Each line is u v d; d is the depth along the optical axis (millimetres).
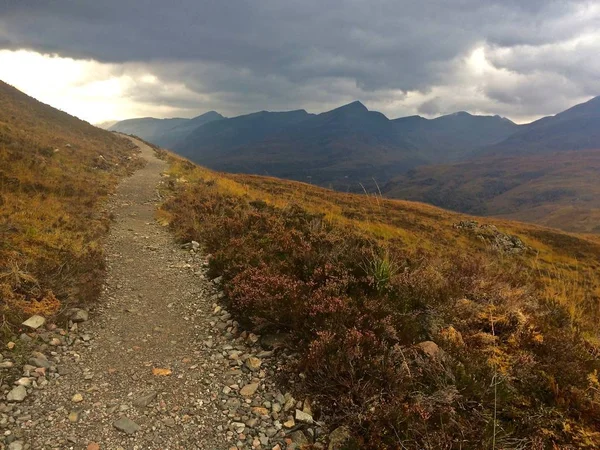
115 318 6516
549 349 4840
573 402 4000
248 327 6152
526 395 4121
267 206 16531
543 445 3430
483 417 3707
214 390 4668
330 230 11469
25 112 43406
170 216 14633
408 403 3918
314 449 3691
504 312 5648
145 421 4074
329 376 4387
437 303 5812
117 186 22000
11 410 4062
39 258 7520
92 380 4758
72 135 43812
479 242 32375
